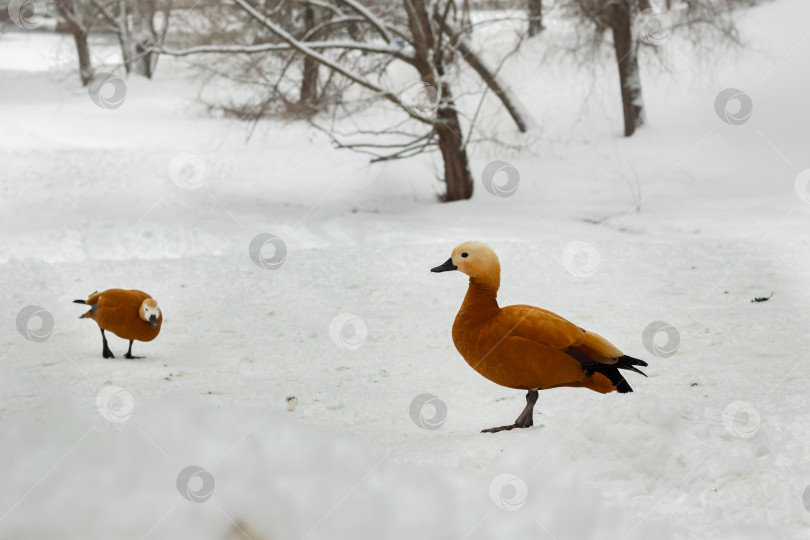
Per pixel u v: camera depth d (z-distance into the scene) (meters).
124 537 5.59
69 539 5.58
